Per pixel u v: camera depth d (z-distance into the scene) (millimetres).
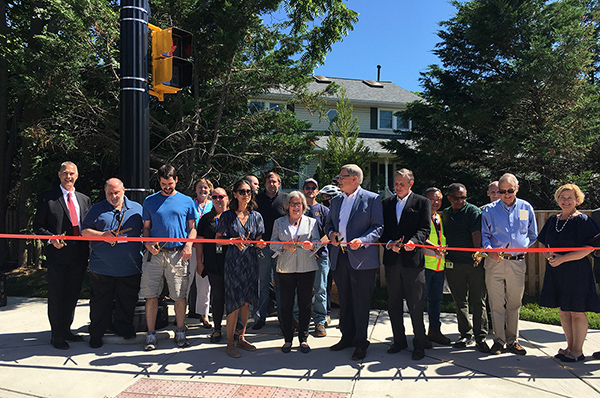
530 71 11039
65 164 4828
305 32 11742
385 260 4512
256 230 4652
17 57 9211
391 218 4547
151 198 4785
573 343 4230
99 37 8859
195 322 5867
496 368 4035
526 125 11609
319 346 4777
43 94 8258
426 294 4984
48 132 8883
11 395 3512
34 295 7941
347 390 3559
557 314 6004
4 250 10617
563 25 12055
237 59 10242
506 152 11180
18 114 11297
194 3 9805
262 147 10734
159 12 9508
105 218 4641
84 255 4898
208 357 4383
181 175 10398
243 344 4629
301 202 4551
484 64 13086
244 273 4473
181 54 5473
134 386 3664
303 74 10508
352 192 4598
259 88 10234
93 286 4719
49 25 9156
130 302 4875
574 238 4148
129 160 5223
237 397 3430
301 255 4543
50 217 4645
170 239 4418
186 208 4852
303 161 11625
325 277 5316
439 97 13367
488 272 4500
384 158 19562
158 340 4965
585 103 11109
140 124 5266
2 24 10922
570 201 4215
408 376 3855
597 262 4719
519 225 4441
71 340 4910
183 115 9844
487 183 12797
